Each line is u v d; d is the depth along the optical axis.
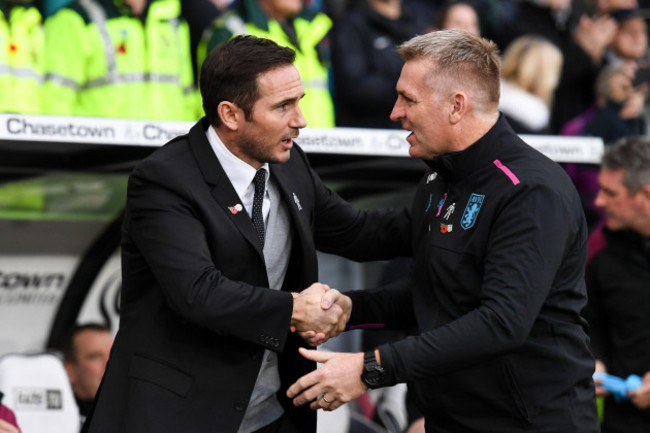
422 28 19.33
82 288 16.34
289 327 10.77
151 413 10.76
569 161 17.33
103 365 16.36
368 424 17.62
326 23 18.62
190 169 10.95
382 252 12.63
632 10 22.11
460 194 11.16
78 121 13.73
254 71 10.77
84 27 16.05
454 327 10.52
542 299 10.56
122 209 16.47
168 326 11.04
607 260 15.40
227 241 10.84
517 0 21.89
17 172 14.75
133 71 16.44
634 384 14.86
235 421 11.00
